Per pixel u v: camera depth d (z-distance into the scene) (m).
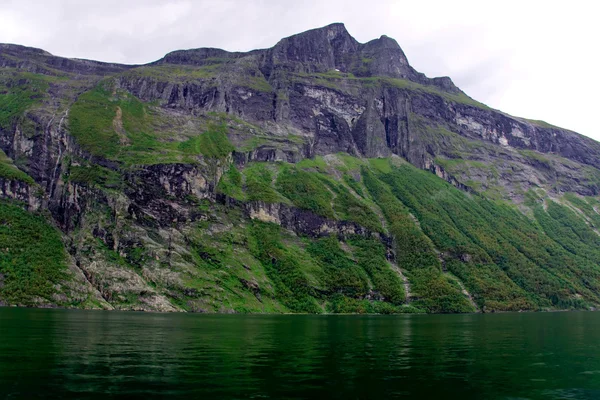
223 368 54.03
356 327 114.56
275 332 96.50
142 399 40.44
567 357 70.12
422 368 57.59
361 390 45.31
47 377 47.38
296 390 44.53
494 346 81.19
